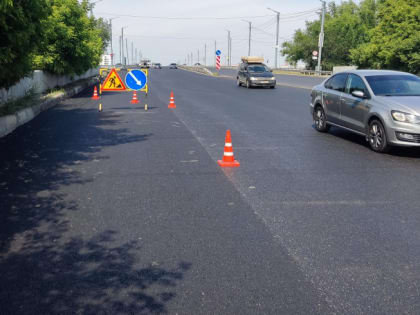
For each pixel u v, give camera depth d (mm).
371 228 5297
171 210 5883
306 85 37406
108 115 15805
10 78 11203
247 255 4547
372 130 9859
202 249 4684
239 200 6316
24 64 10844
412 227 5332
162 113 16594
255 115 16188
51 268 4270
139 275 4129
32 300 3709
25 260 4438
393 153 9602
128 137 11328
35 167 8141
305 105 19969
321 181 7328
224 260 4430
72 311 3547
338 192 6727
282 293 3814
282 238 4980
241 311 3539
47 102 17922
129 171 7898
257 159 8945
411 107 9070
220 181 7297
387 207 6051
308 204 6156
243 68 35438
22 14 9102
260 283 3980
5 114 12461
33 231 5168
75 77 34469
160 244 4805
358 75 10898
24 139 10922
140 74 17391
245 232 5148
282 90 30672
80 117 15172
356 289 3887
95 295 3783
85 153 9359
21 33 9289
